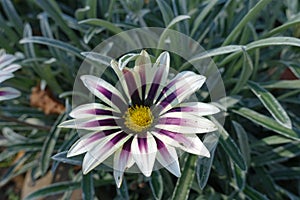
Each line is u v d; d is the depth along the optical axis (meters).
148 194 0.41
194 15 0.39
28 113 0.43
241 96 0.37
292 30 0.40
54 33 0.47
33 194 0.37
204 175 0.31
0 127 0.42
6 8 0.42
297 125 0.39
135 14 0.39
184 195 0.32
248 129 0.41
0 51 0.35
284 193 0.38
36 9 0.48
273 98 0.34
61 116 0.38
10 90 0.33
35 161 0.40
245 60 0.34
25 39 0.37
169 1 0.40
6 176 0.40
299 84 0.36
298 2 0.41
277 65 0.41
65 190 0.37
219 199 0.37
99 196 0.40
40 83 0.44
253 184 0.40
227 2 0.37
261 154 0.38
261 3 0.32
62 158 0.31
